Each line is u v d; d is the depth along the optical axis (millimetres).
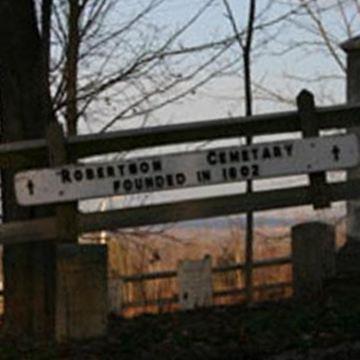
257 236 23438
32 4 12219
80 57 19281
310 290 12250
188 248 22172
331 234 12398
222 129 11438
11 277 11789
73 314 10555
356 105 11617
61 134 10953
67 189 10984
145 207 11305
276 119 11539
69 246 10562
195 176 11320
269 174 11461
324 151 11500
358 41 13859
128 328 11305
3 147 10938
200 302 17828
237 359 9781
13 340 11305
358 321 10648
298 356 9688
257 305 12094
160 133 11258
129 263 21859
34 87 12180
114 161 11102
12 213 11656
